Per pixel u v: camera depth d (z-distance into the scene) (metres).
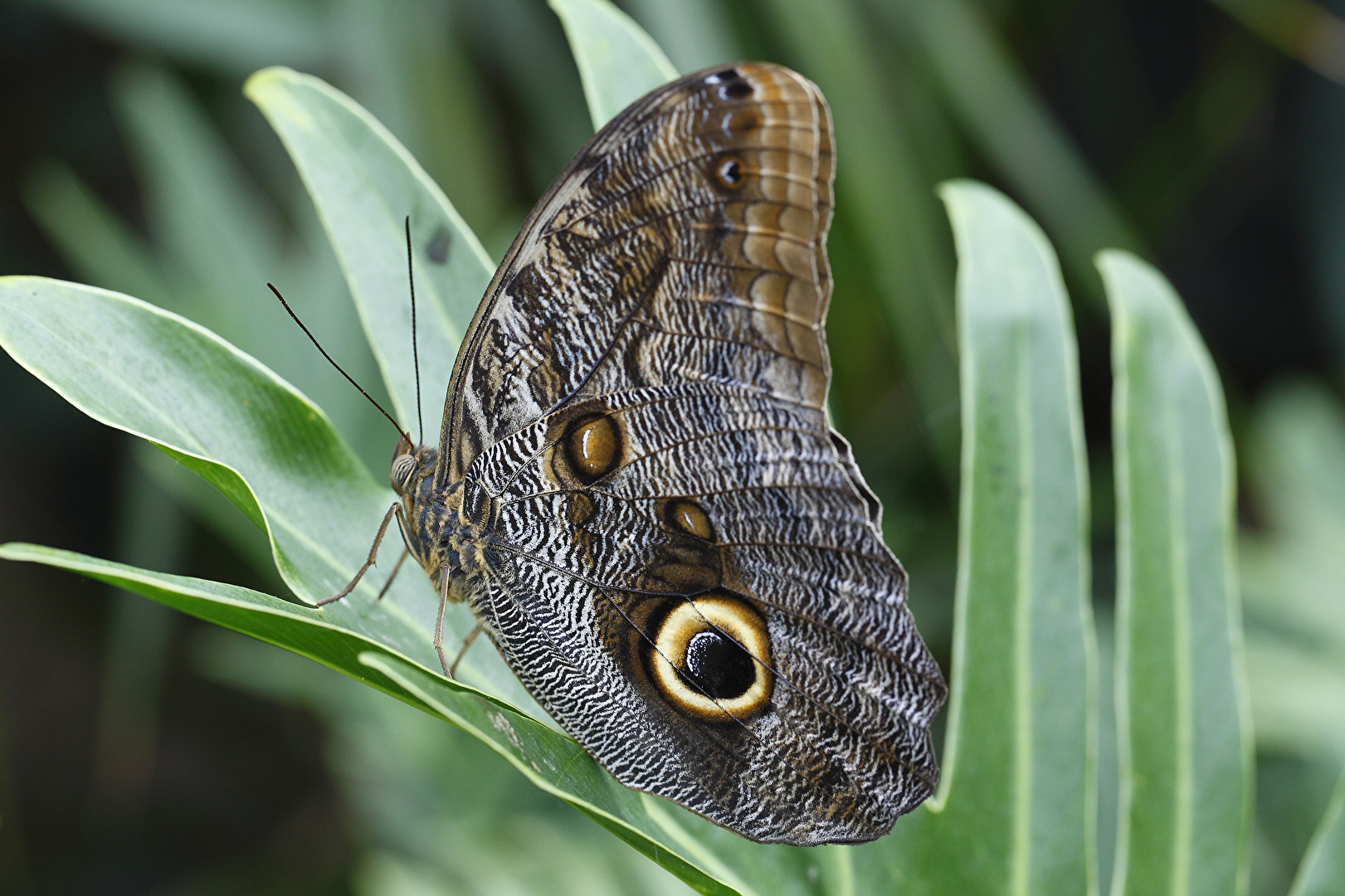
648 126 0.76
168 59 1.28
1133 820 0.78
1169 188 1.37
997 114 0.96
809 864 0.77
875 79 0.90
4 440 1.64
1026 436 0.79
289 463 0.76
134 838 1.64
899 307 0.90
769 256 0.76
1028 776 0.77
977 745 0.78
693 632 0.76
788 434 0.77
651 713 0.76
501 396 0.76
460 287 0.78
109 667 1.66
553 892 0.88
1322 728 0.99
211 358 0.75
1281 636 1.08
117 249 0.99
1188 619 0.79
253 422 0.76
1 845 1.56
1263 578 1.12
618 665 0.76
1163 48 1.63
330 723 1.12
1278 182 1.64
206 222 1.00
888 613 0.76
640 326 0.76
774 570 0.77
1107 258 0.81
